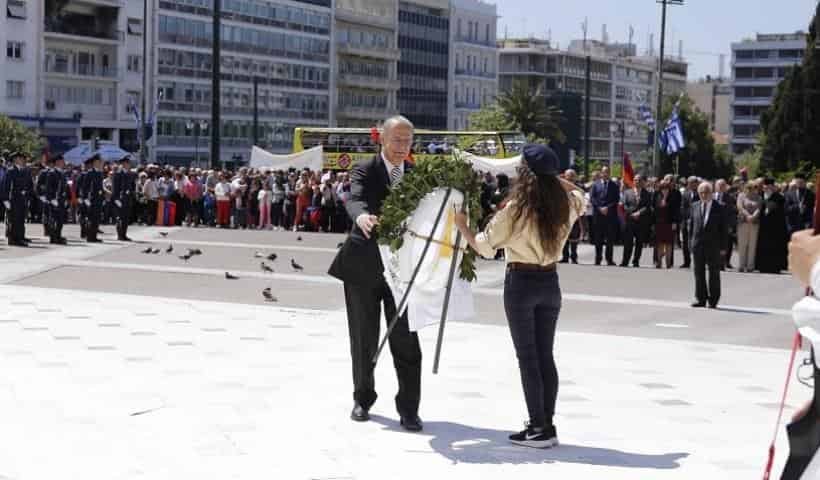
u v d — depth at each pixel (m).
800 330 3.76
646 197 27.44
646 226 27.34
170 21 94.06
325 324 15.35
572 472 7.74
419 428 8.94
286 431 8.84
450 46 134.62
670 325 16.48
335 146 53.88
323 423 9.14
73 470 7.57
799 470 3.91
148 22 91.56
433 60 132.00
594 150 176.25
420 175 8.56
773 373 12.03
